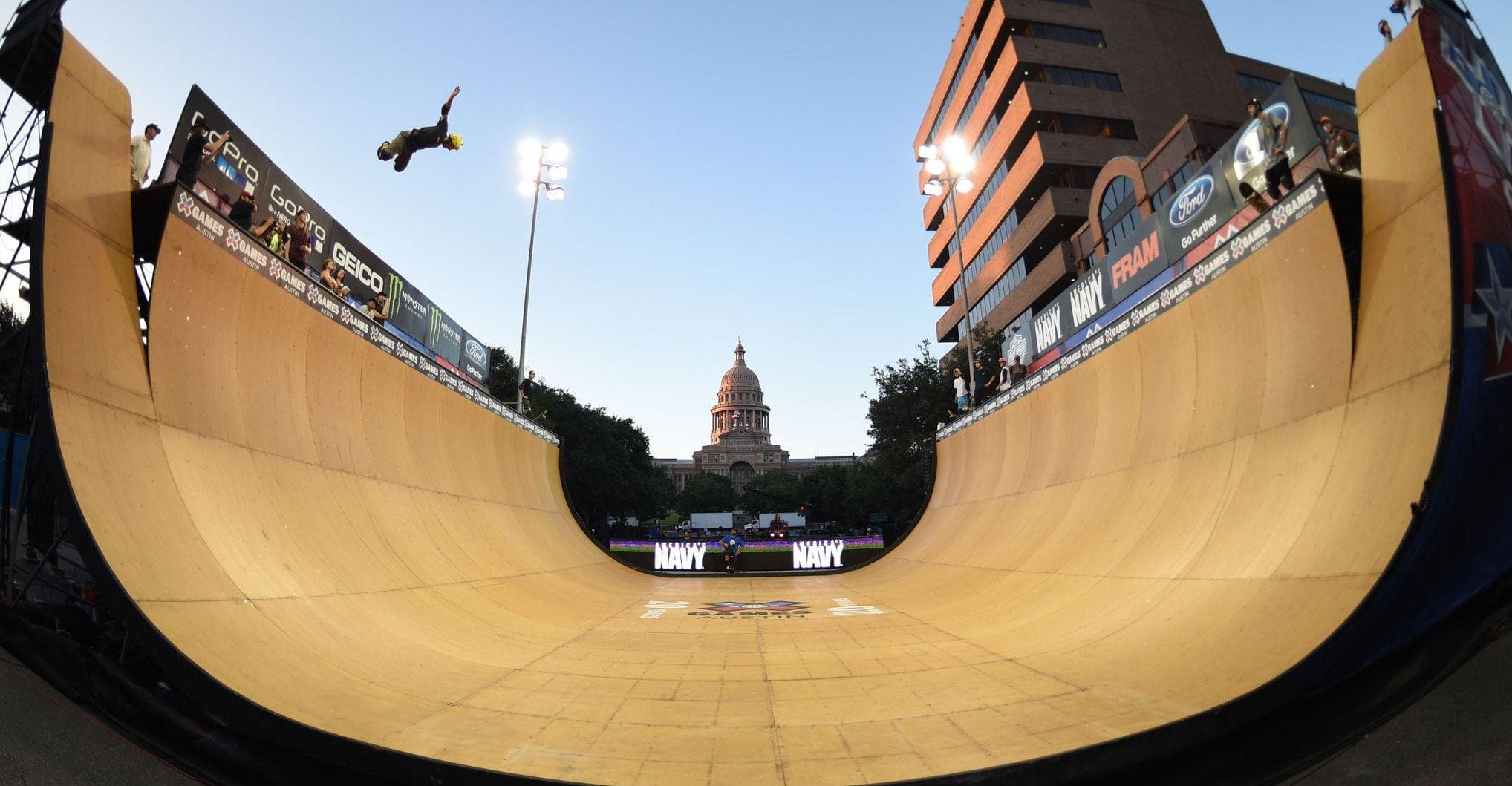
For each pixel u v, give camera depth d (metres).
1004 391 16.08
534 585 11.83
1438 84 5.41
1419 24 5.68
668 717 5.08
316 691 4.63
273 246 9.49
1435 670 3.93
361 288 16.30
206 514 5.79
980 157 57.31
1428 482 4.20
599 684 6.09
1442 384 5.16
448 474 12.80
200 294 7.08
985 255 57.97
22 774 3.42
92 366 5.23
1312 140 9.64
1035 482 13.27
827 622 10.04
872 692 5.70
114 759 3.74
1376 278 6.14
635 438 64.69
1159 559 7.55
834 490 75.25
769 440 178.00
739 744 4.47
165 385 6.23
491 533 13.05
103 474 4.78
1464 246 4.67
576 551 18.28
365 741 4.11
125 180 6.23
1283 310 7.38
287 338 8.74
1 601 4.45
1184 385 9.09
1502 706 3.59
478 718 4.84
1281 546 5.82
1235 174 11.11
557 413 49.47
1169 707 4.48
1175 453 8.82
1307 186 7.02
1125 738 3.80
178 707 4.05
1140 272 13.56
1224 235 11.26
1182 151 33.31
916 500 45.34
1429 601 4.09
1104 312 14.79
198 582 4.98
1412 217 5.79
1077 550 9.63
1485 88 5.98
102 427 5.08
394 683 5.35
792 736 4.64
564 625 9.41
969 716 4.85
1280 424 6.99
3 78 5.98
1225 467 7.59
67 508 4.21
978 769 3.71
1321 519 5.59
